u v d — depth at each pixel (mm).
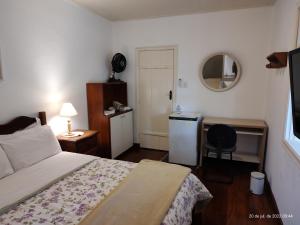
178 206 1514
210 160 3773
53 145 2385
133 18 3947
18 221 1315
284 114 2145
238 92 3615
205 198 2018
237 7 3348
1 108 2219
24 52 2432
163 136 4223
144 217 1292
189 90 3896
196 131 3438
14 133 2158
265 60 3406
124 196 1517
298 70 1576
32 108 2570
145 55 4105
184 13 3646
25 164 2023
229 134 2877
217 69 3652
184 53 3828
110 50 4184
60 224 1282
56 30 2867
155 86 4133
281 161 2213
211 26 3605
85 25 3434
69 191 1656
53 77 2857
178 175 1854
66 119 3107
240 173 3275
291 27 2139
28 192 1591
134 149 4336
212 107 3801
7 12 2225
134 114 4352
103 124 3559
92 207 1450
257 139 3588
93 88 3518
